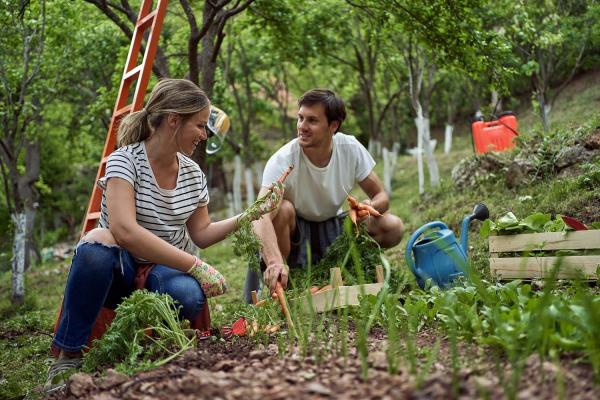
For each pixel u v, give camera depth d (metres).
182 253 3.26
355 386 2.02
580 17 10.22
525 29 9.06
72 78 11.59
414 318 2.95
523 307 2.60
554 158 7.02
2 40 8.38
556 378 1.94
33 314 6.72
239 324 3.27
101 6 7.07
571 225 4.16
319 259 4.80
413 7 7.11
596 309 2.15
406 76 14.70
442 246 3.72
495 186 7.53
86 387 2.48
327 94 4.36
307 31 11.85
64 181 23.66
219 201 22.67
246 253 3.44
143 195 3.34
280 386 2.07
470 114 23.75
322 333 2.94
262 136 27.78
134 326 2.87
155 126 3.33
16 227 7.95
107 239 3.22
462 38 7.07
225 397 2.01
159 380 2.36
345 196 4.75
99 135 13.54
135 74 4.85
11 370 4.29
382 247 4.69
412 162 17.83
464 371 2.12
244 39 14.98
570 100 15.21
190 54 6.88
